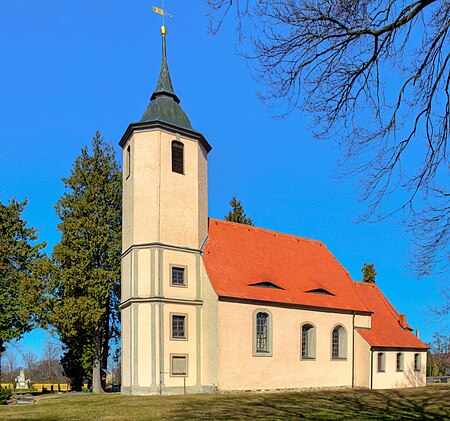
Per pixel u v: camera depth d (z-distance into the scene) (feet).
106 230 120.67
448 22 24.99
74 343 125.08
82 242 117.60
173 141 102.47
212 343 94.53
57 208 123.54
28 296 114.11
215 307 94.99
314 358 108.58
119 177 130.11
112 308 128.47
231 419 55.31
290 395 90.12
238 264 106.32
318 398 83.66
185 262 99.09
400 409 66.95
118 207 128.47
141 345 92.84
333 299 116.78
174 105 107.24
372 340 116.67
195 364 95.66
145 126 100.73
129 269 98.43
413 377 125.90
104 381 130.52
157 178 98.68
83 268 113.29
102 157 129.08
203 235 105.91
